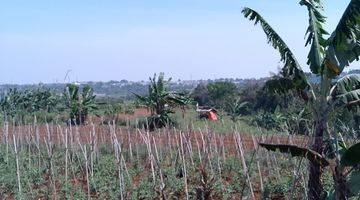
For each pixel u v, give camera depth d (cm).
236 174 1533
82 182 1538
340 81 1049
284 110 3031
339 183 952
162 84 2920
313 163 991
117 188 1406
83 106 3112
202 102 5528
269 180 1459
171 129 2602
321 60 1052
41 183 1505
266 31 1081
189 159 1673
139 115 3459
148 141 1364
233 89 5241
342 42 992
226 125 2952
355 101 997
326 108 1038
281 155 1722
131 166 1661
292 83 1093
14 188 1446
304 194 1239
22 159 1681
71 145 1647
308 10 1082
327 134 1111
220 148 1858
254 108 4122
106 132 2386
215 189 1354
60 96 3925
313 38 1067
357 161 925
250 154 1752
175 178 1430
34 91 3844
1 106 3359
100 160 1702
